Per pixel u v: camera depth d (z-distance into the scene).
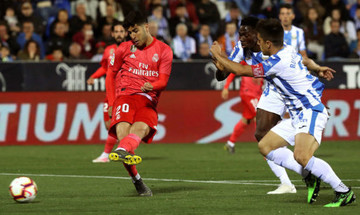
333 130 56.44
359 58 64.31
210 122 55.75
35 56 58.44
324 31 69.25
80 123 54.03
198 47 64.19
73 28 61.59
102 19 63.16
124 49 26.73
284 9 36.34
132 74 26.55
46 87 53.41
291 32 36.28
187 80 55.28
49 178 33.94
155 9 64.38
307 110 23.81
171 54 26.58
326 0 70.62
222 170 37.44
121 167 38.97
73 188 29.88
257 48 27.42
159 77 26.53
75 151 48.94
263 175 34.94
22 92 53.06
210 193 27.81
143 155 46.62
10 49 60.31
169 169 38.06
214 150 50.03
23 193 25.11
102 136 54.41
